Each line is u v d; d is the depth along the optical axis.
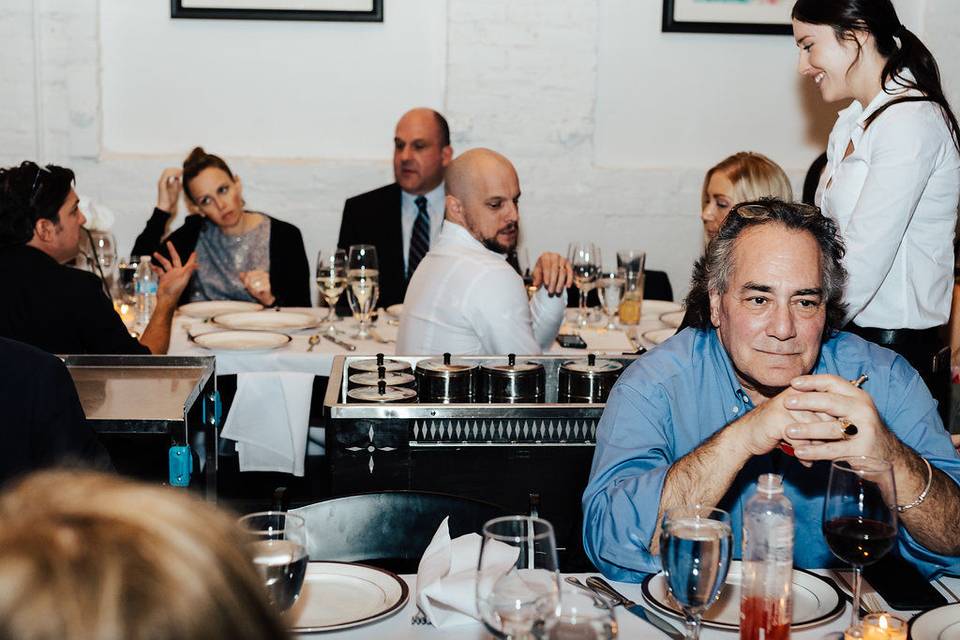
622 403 1.70
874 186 2.34
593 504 1.59
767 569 1.16
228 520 0.51
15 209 2.76
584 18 4.69
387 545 1.71
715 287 1.67
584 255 3.41
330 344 3.21
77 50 4.59
